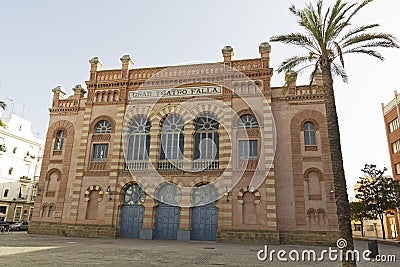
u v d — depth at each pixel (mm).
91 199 26828
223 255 16062
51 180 28766
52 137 29906
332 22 16359
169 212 25266
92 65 30281
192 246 20234
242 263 13734
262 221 23422
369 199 35156
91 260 13383
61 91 31469
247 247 20375
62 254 14953
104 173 27047
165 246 19750
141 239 24562
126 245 19844
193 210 24938
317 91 26453
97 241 22406
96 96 29422
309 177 24844
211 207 24719
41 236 25453
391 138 41156
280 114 26484
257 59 27266
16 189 48531
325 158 24859
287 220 23953
